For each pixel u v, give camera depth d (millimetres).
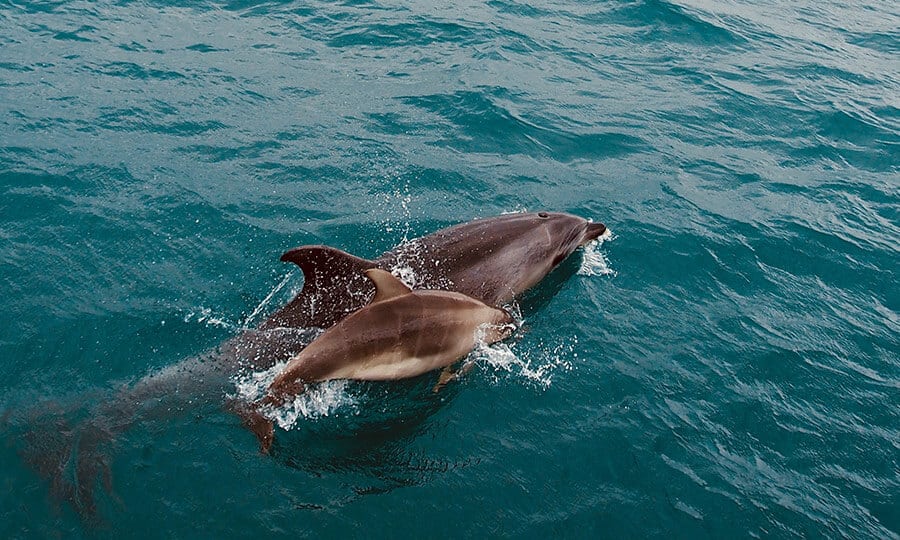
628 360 9047
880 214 13344
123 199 11570
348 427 7734
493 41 19891
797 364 9359
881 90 19094
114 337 8680
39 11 19562
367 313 8016
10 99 14695
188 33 19203
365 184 12633
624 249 11289
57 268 9820
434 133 14703
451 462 7449
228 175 12586
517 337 9188
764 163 14914
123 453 7148
